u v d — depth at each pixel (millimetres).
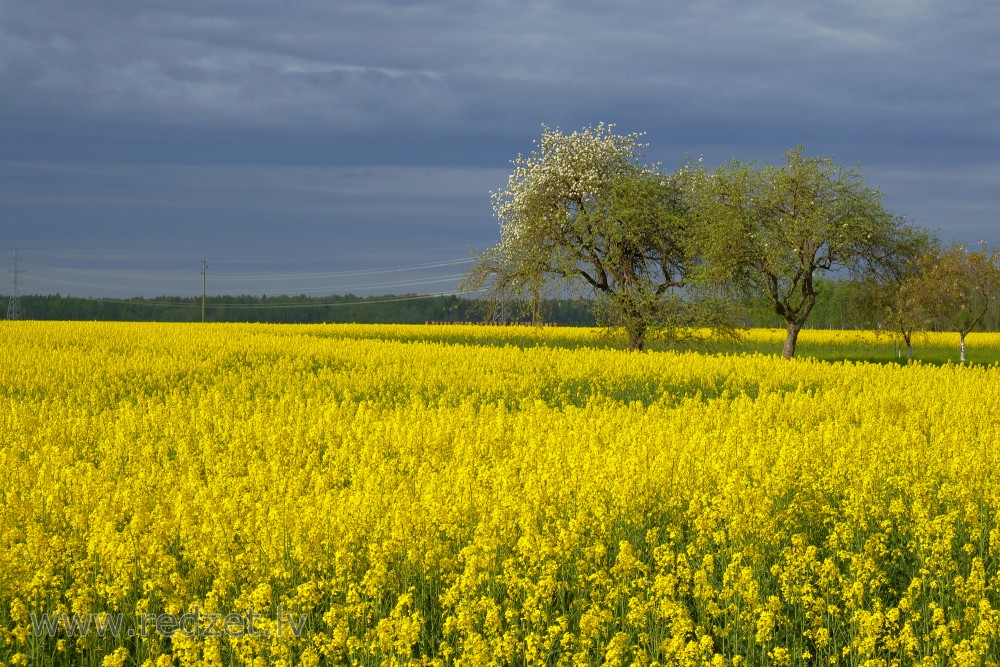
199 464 13125
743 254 45844
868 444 14383
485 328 67188
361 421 17656
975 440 14961
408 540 8531
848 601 7789
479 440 14750
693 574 8250
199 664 6512
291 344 39406
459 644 6957
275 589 8055
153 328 54062
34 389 23484
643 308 45812
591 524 9125
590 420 16391
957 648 6668
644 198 47062
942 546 8469
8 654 7172
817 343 66062
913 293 47062
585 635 6867
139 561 8203
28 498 10398
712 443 13766
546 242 47688
